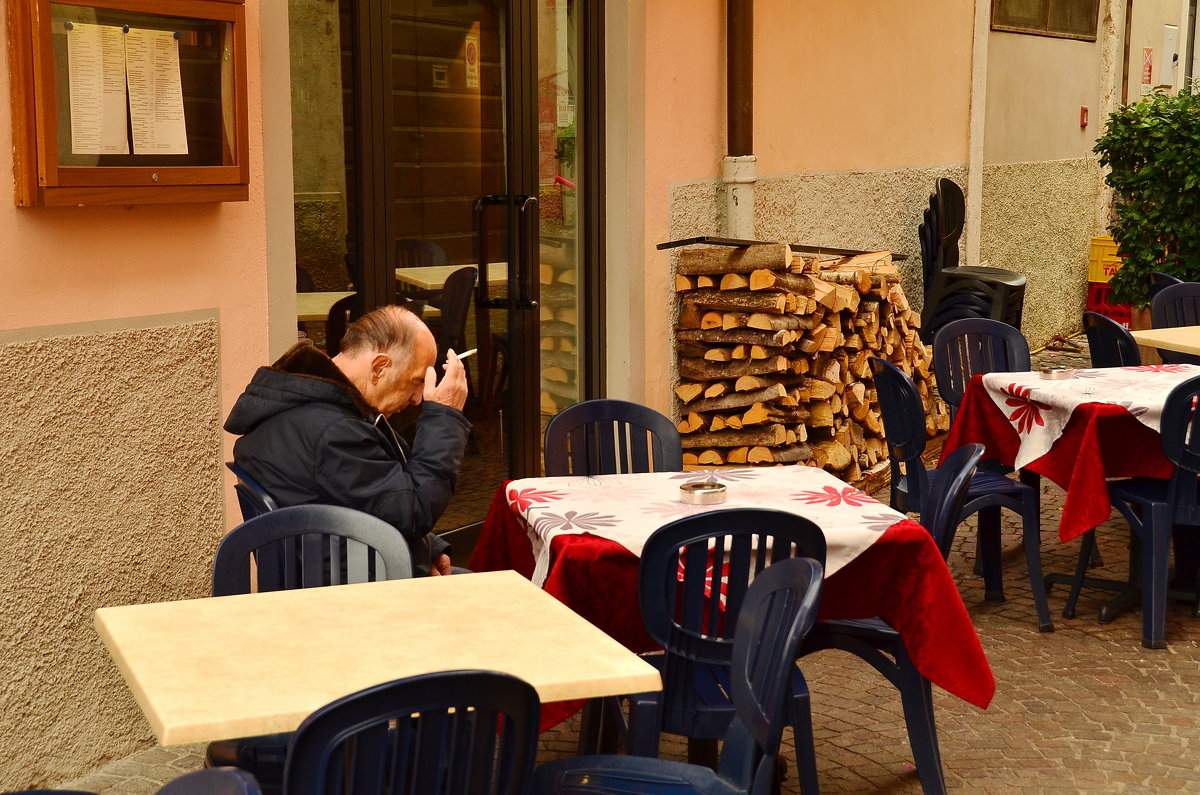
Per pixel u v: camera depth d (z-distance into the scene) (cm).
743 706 287
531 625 289
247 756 306
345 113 548
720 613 359
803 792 374
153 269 439
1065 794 414
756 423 722
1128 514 553
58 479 413
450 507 628
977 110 1107
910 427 575
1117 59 1458
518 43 635
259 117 476
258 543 335
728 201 789
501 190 638
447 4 593
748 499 422
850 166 927
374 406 398
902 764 436
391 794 224
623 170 707
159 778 433
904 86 992
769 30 816
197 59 436
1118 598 584
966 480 421
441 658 267
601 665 264
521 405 659
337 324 553
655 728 336
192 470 459
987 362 688
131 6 410
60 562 416
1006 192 1206
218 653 270
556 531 385
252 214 478
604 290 716
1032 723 469
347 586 319
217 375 466
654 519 397
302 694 246
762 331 719
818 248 829
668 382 754
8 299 395
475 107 616
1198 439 527
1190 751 445
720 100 784
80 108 401
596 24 688
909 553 386
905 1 980
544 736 462
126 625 288
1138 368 640
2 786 407
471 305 625
